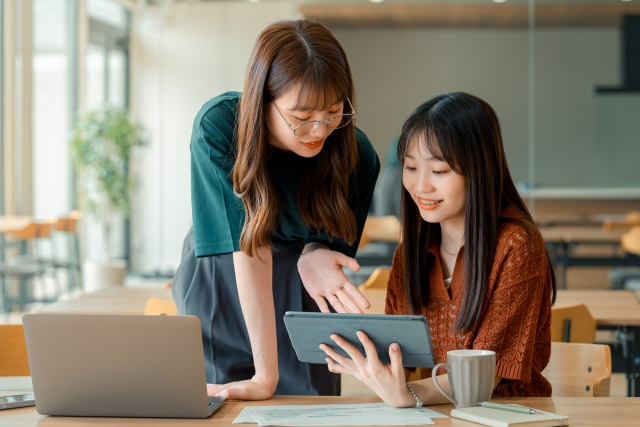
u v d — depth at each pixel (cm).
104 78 745
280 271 182
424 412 137
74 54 745
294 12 545
